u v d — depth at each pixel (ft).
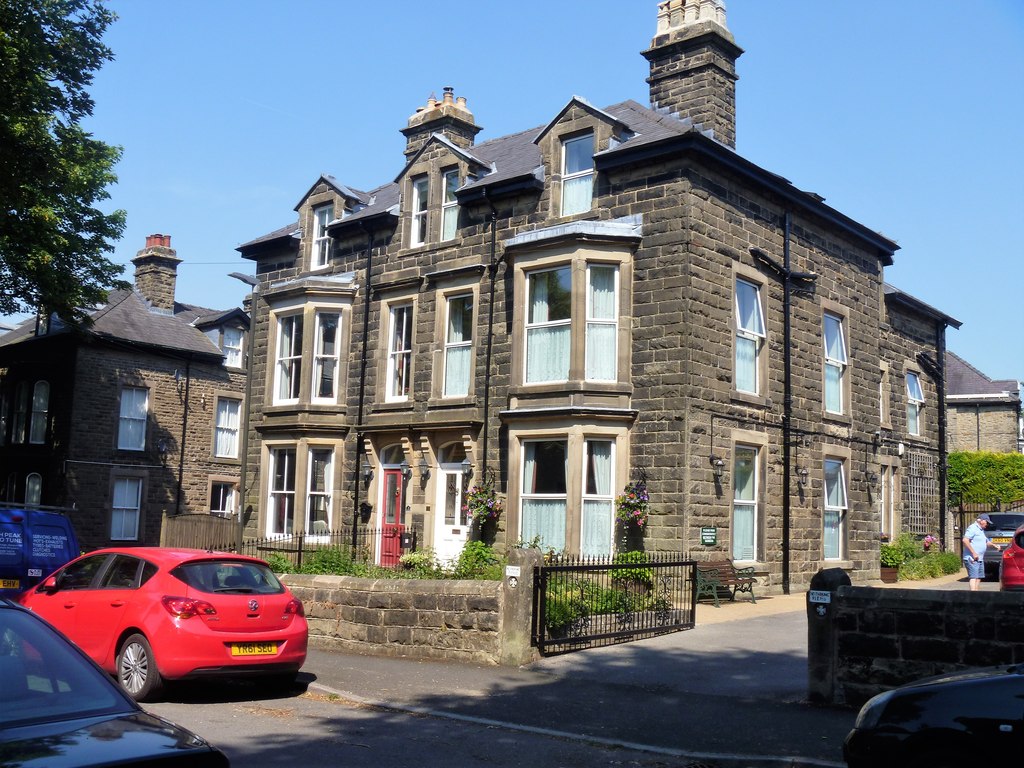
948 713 19.95
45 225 76.28
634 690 35.81
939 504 98.27
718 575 57.82
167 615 32.94
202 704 33.37
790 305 68.85
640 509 58.18
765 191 66.80
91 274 87.20
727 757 26.63
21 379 115.03
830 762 25.75
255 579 35.50
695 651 42.96
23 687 15.96
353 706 33.88
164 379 116.06
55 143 74.13
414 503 70.23
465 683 37.24
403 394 74.08
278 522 78.79
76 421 107.96
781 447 66.64
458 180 73.20
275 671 34.35
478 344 68.33
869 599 32.24
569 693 35.35
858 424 76.33
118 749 13.99
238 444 124.06
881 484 86.48
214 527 82.89
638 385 60.13
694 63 68.59
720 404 60.75
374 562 72.38
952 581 77.77
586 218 64.18
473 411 67.46
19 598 38.86
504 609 41.39
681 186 60.08
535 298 64.44
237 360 124.98
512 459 62.80
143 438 114.01
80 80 77.97
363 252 78.38
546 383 62.34
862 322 78.02
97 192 85.25
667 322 59.41
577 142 66.18
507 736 29.43
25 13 70.44
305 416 76.84
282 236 84.33
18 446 112.16
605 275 62.13
